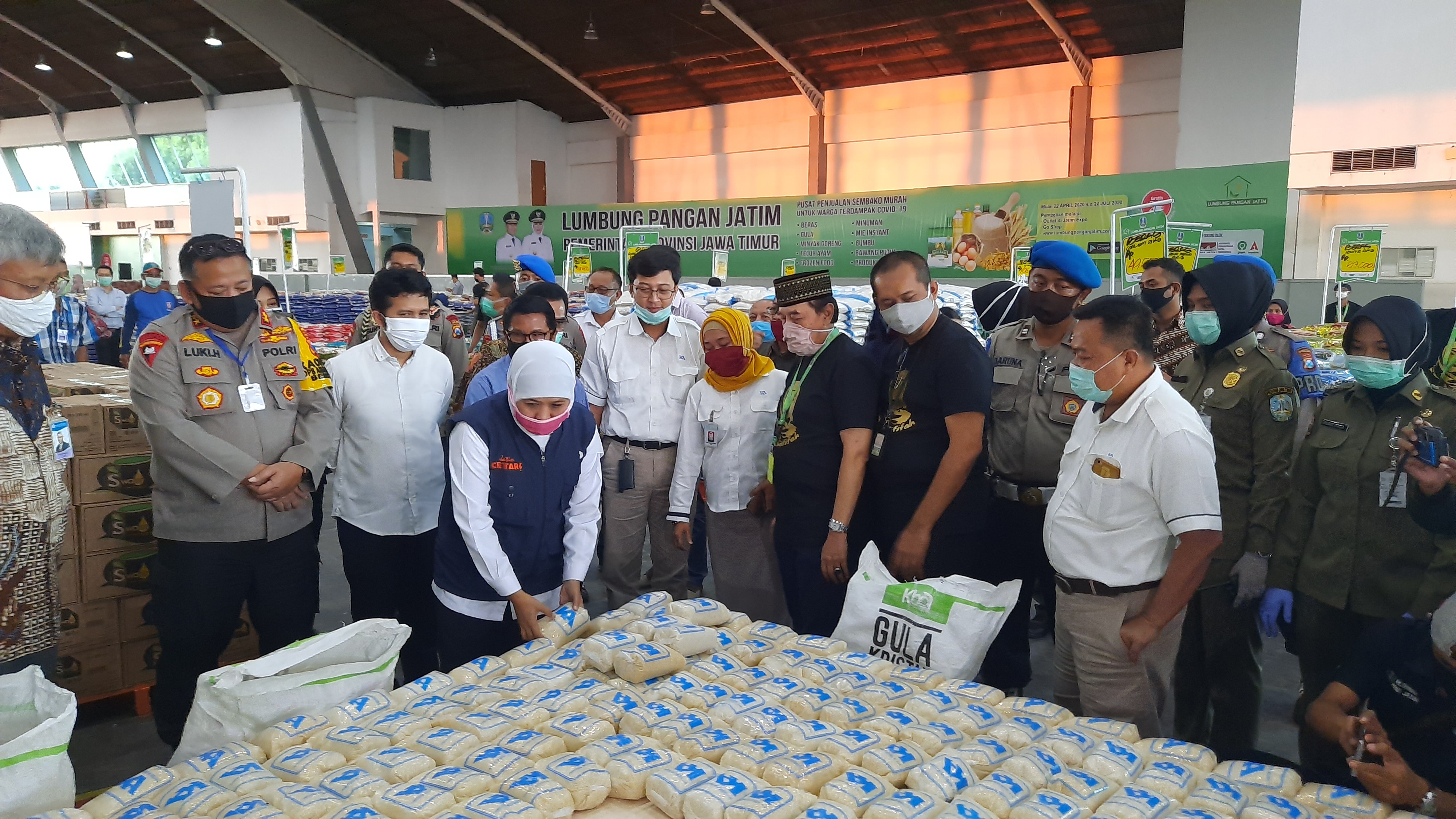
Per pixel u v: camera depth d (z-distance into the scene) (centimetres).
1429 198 1079
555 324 355
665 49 1845
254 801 158
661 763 171
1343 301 872
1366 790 179
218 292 249
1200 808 161
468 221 1955
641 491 354
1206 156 1458
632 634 225
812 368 289
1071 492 223
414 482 298
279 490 258
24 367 209
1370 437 229
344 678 203
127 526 316
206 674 194
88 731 310
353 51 2050
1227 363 260
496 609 251
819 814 154
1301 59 1109
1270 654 383
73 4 1867
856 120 1878
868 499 293
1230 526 255
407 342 288
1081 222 1342
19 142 2569
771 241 1650
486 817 153
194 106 2209
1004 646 302
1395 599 224
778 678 209
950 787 165
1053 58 1661
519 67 2008
